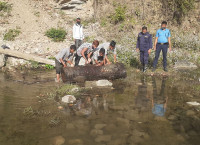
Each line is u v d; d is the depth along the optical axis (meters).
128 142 2.71
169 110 3.76
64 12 14.16
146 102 4.17
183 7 12.29
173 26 12.59
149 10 13.19
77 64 6.99
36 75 6.63
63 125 3.17
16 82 5.70
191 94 4.73
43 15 13.31
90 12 14.20
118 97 4.49
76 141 2.72
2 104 3.97
